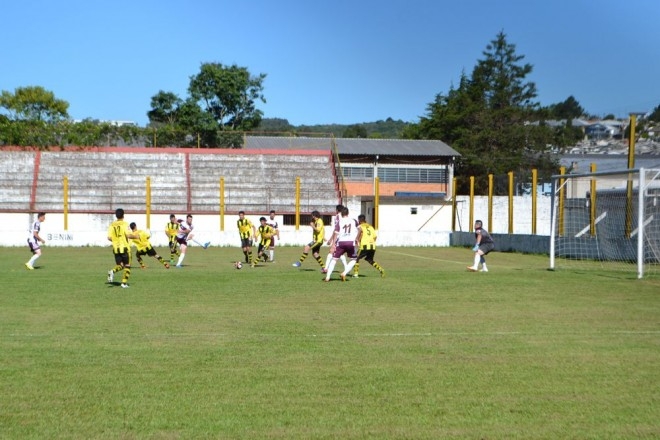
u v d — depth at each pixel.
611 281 19.98
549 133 69.81
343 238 19.95
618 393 8.02
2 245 37.91
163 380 8.51
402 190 58.66
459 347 10.48
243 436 6.61
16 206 44.19
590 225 31.08
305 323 12.53
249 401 7.67
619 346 10.58
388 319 13.02
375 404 7.58
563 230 33.16
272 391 8.05
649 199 26.53
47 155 48.09
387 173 58.78
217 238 39.53
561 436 6.62
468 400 7.73
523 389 8.17
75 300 15.48
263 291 17.28
